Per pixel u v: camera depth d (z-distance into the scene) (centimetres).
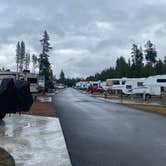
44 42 7475
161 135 1191
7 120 1579
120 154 873
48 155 860
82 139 1091
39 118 1669
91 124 1474
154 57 10762
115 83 5856
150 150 927
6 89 1528
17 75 3491
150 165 762
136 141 1066
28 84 1619
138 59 10288
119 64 10175
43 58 7412
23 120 1580
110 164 768
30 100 1617
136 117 1845
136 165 761
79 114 1927
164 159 821
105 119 1695
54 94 5422
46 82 6525
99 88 6669
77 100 3559
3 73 3434
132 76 9275
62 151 907
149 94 4475
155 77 4453
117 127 1392
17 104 1558
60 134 1180
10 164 757
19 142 1028
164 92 4384
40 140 1065
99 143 1024
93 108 2433
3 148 936
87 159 817
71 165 761
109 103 3194
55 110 2141
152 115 1992
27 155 857
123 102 3481
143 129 1343
